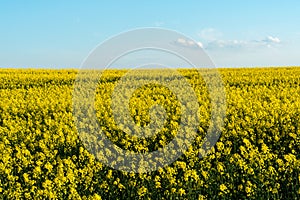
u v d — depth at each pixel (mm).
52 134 11867
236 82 23109
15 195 7645
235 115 13414
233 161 9070
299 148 10367
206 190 7785
